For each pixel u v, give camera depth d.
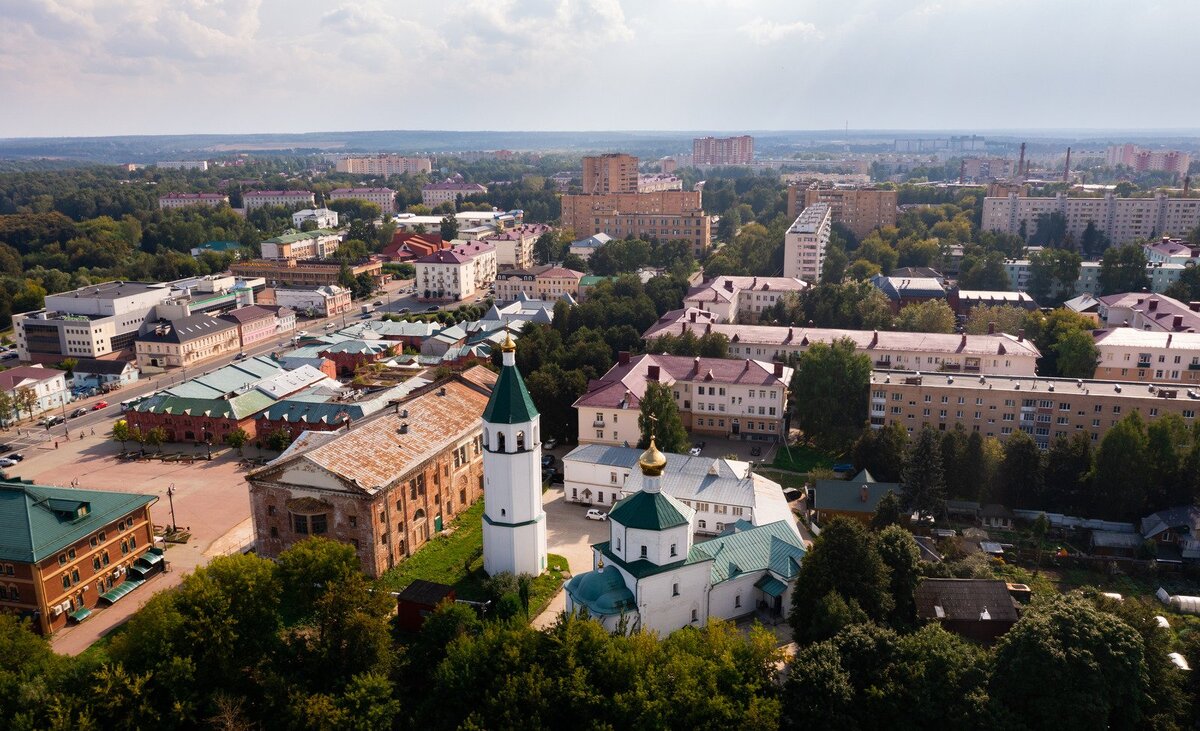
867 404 160.12
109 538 109.50
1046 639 74.44
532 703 73.50
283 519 111.06
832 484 130.12
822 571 88.25
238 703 77.06
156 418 172.12
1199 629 96.75
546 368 169.12
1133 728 74.50
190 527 130.12
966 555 114.50
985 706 73.06
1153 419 145.75
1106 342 184.75
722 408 168.75
